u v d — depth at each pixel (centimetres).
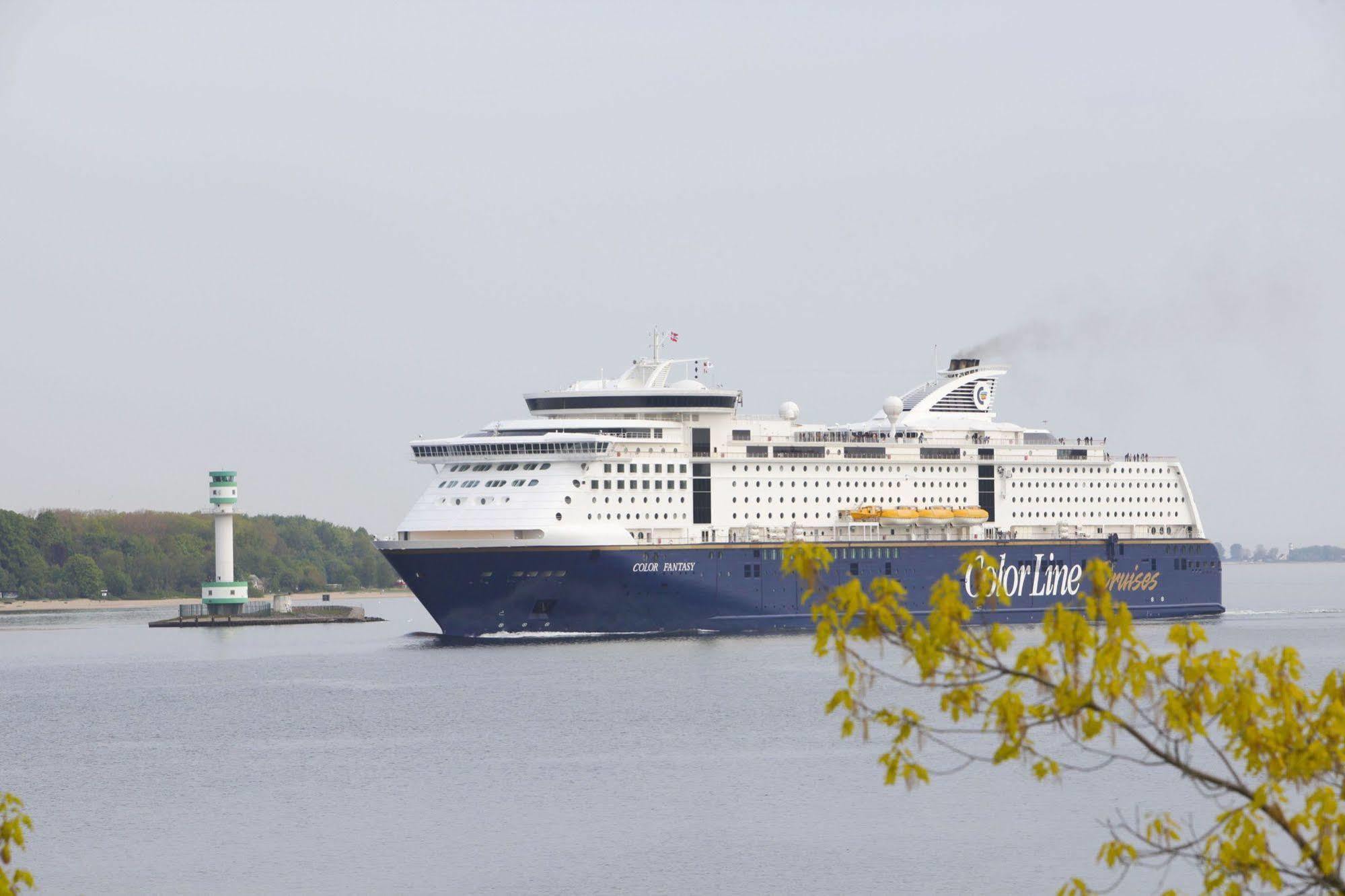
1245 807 6675
